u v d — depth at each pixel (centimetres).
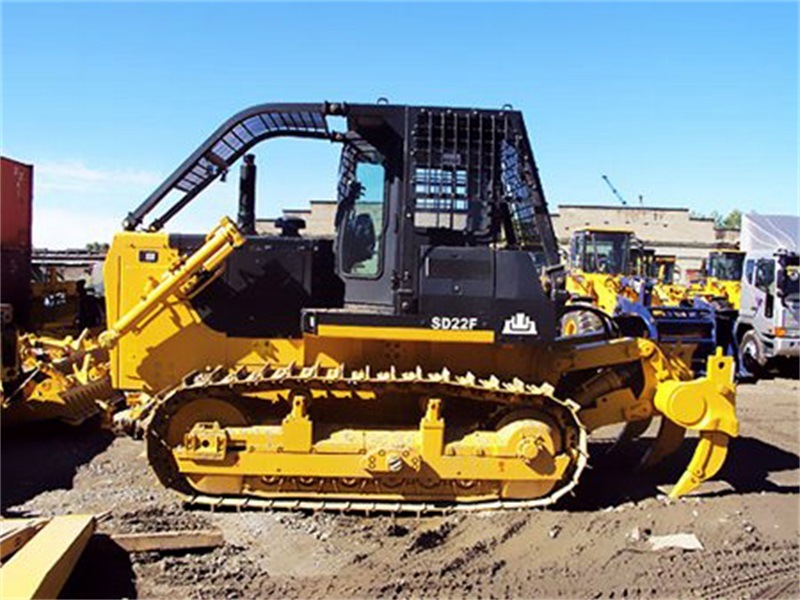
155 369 577
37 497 567
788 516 566
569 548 493
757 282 1352
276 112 550
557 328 536
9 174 1159
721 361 584
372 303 570
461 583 445
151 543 463
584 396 619
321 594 427
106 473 636
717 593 443
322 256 588
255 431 539
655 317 1260
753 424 931
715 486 640
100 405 771
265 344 576
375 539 498
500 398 546
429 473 539
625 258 1933
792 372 1390
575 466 549
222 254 544
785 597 441
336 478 542
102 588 422
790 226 1942
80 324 1330
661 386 601
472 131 546
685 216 3866
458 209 544
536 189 548
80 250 2533
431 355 577
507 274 532
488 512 540
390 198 560
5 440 739
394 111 545
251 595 423
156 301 556
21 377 755
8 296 1163
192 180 613
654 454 657
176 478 546
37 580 377
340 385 539
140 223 599
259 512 536
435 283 530
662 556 487
